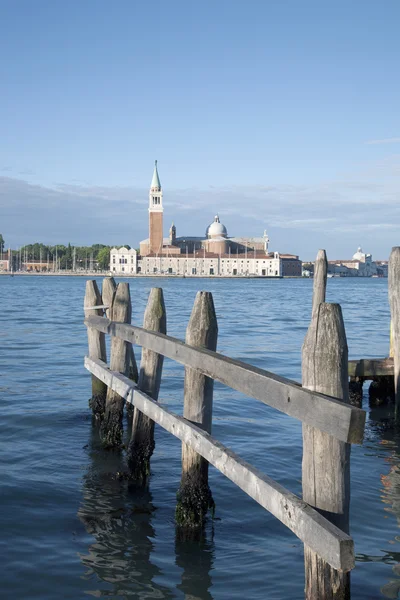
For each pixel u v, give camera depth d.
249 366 6.10
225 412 12.96
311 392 4.87
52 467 9.62
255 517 7.68
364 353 20.98
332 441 4.79
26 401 13.93
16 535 7.19
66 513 7.86
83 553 6.79
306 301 67.81
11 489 8.58
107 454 10.38
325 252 11.66
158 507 8.11
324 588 4.76
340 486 4.82
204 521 7.54
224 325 33.09
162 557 6.71
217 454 6.52
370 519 7.50
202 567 6.48
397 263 11.94
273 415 12.79
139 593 5.99
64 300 61.66
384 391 14.03
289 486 8.53
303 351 5.06
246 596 5.89
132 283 165.25
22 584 6.11
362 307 53.31
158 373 9.25
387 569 6.28
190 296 77.94
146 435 9.20
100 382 12.45
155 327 9.43
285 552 6.77
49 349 22.42
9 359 19.89
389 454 10.35
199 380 7.47
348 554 4.38
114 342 11.22
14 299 63.19
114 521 7.66
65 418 12.55
